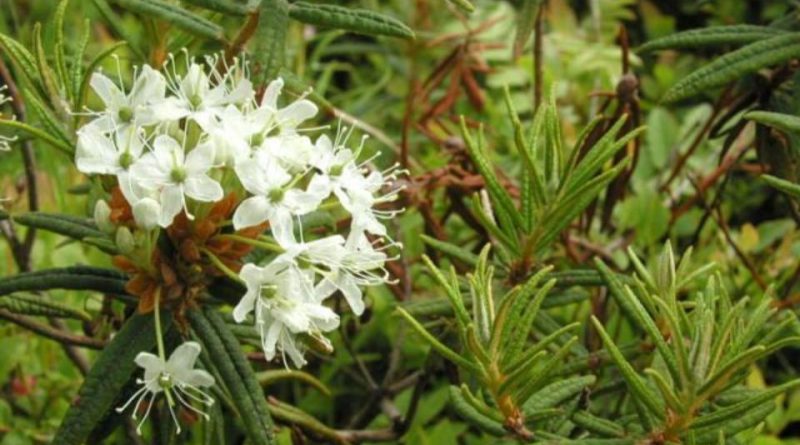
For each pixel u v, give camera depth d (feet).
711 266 0.91
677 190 1.38
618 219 1.36
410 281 1.21
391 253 1.18
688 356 0.79
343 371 1.35
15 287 0.88
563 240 1.15
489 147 1.44
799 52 0.96
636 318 0.86
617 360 0.80
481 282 0.83
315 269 0.83
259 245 0.82
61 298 1.30
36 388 1.30
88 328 1.03
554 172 0.92
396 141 1.53
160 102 0.83
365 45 1.66
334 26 0.90
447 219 1.30
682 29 1.90
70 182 1.42
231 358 0.85
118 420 0.92
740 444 0.86
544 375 0.82
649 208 1.28
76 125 0.86
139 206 0.79
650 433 0.83
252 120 0.83
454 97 1.32
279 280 0.81
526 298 0.83
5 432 1.24
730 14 1.69
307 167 0.86
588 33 1.66
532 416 0.84
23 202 1.36
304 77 1.51
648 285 0.91
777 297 1.29
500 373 0.82
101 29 1.64
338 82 1.89
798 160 1.04
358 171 0.87
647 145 1.47
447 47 1.62
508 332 0.82
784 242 1.30
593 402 1.13
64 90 0.87
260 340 0.89
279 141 0.83
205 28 0.92
